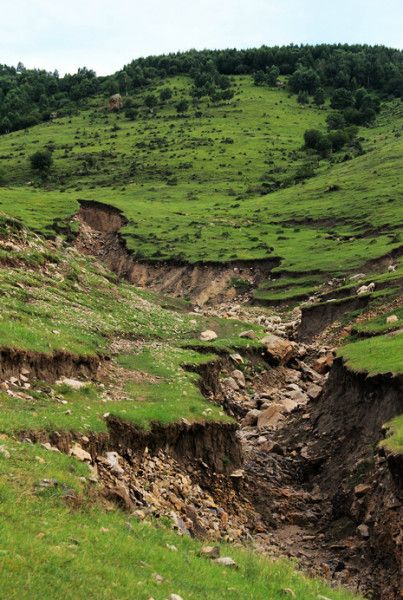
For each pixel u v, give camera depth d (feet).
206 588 43.55
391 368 99.81
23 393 78.23
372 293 184.24
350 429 101.81
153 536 50.21
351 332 166.61
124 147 539.29
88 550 41.73
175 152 509.76
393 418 89.35
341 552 74.43
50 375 88.99
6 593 33.09
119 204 356.79
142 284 271.08
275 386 146.30
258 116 623.77
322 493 93.30
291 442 111.24
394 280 191.42
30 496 46.60
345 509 83.20
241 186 426.51
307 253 261.44
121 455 75.15
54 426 66.69
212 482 85.71
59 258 165.17
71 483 51.57
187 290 256.52
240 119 613.93
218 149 513.86
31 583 34.91
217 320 181.06
